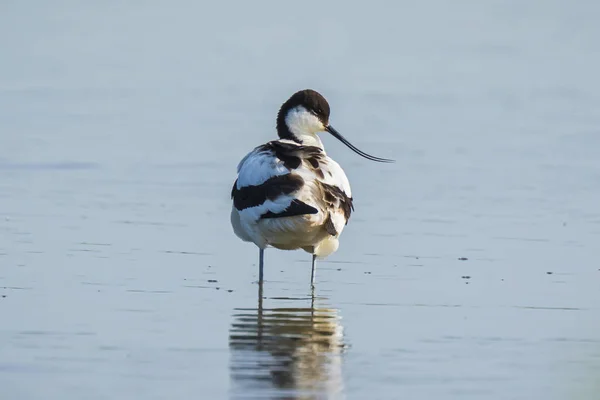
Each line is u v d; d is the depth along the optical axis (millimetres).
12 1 41281
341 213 12102
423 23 38469
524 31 37125
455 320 11078
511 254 14078
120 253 13734
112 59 31484
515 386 9000
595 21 39062
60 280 12312
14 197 16781
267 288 12359
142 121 23359
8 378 8961
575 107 25500
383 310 11461
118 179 18281
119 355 9633
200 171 19047
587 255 14031
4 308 11078
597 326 10867
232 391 8750
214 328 10625
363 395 8750
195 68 30344
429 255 14008
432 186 18109
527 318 11172
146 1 41594
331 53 32625
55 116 23672
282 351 9883
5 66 29969
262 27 37031
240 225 12875
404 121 23625
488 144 21469
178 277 12703
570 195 17547
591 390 8883
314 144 14133
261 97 26266
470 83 28469
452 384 9047
